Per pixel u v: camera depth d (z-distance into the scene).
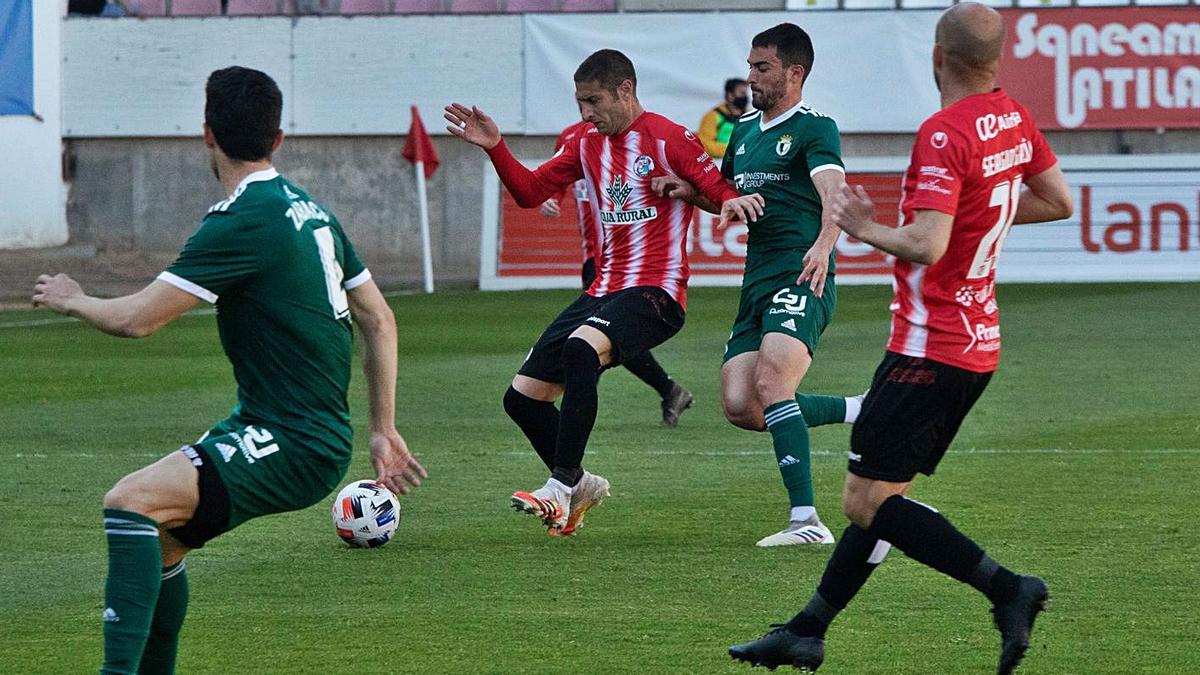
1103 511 20.94
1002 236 13.28
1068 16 69.12
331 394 12.62
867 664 13.89
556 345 20.61
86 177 75.75
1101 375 36.19
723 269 64.06
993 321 13.41
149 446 27.23
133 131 74.69
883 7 71.25
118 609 11.62
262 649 14.46
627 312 20.12
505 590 16.78
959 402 13.30
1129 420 29.58
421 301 59.47
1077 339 43.72
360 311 13.09
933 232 12.56
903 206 13.25
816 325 20.11
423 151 64.56
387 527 19.02
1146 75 69.19
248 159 12.50
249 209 12.18
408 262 75.56
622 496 22.61
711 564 18.05
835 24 69.94
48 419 30.62
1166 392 33.41
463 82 73.19
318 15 73.50
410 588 16.91
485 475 24.39
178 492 11.91
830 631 15.02
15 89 72.69
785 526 20.30
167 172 75.44
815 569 17.73
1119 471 24.17
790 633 13.24
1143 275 63.34
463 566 18.00
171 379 37.44
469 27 72.75
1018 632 12.76
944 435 13.47
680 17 70.06
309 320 12.37
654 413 31.75
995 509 21.16
